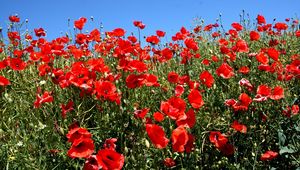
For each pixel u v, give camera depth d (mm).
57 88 1795
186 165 1358
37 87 1759
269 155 1366
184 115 1225
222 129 1573
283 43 2939
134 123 1437
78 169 1307
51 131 1386
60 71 1625
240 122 1550
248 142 1514
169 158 1306
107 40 2451
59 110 1552
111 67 2059
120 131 1439
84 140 1037
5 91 1738
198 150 1360
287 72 1911
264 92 1512
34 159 1273
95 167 1025
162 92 1782
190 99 1331
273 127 1497
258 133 1555
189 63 2346
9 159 1279
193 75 2330
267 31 3020
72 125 1393
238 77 1955
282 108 1563
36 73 2088
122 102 1577
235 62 2234
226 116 1596
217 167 1383
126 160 1264
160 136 1127
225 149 1411
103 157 992
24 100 1688
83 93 1577
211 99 1735
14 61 1830
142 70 1681
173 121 1470
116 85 1699
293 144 1478
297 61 1772
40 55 1905
